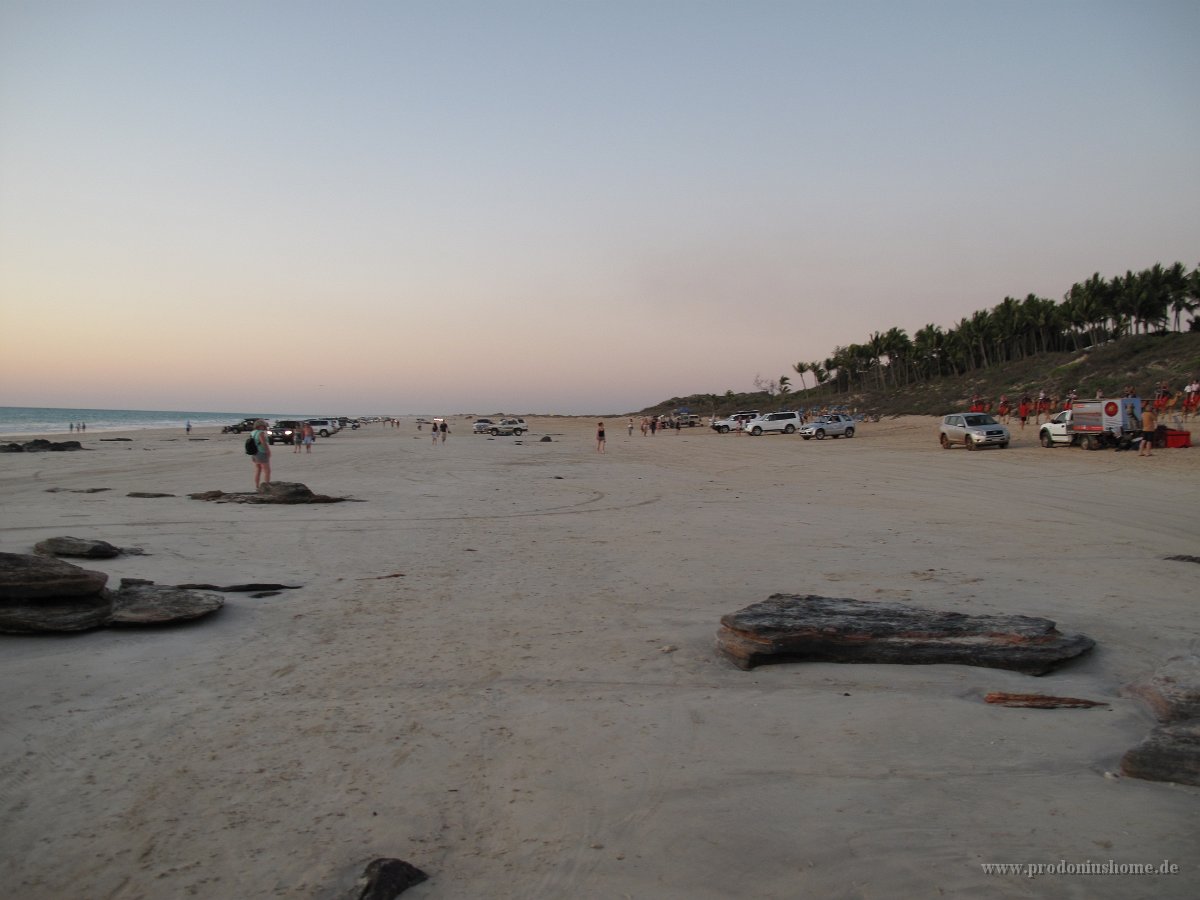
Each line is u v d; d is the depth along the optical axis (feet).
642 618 25.38
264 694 18.12
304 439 144.46
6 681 18.49
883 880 10.56
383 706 17.39
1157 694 16.69
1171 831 11.53
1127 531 44.83
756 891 10.42
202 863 11.19
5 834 11.94
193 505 56.90
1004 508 56.39
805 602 23.17
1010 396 211.61
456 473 94.12
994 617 21.80
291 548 38.96
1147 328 246.06
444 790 13.42
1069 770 13.83
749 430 215.10
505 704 17.57
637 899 10.34
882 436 169.07
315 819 12.42
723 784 13.56
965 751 14.70
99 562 33.71
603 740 15.52
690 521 50.90
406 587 30.01
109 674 19.27
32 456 127.54
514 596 28.55
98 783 13.60
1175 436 97.76
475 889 10.59
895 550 38.81
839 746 15.06
